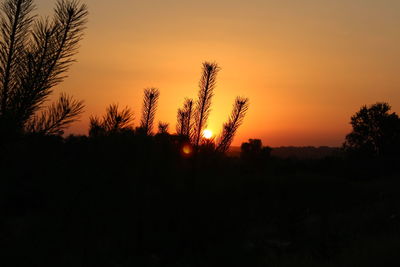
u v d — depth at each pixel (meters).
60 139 3.20
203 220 8.25
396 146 62.06
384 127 63.19
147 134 7.07
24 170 3.09
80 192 3.63
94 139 3.76
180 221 8.05
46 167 3.19
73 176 3.47
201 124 8.10
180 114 8.55
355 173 42.69
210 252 7.98
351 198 24.77
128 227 6.67
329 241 11.87
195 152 8.24
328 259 10.73
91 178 3.67
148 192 7.41
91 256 4.28
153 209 7.75
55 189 3.34
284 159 50.16
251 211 15.31
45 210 3.46
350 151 65.75
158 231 7.75
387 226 14.95
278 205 20.12
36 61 3.04
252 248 9.94
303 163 46.34
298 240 14.03
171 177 7.97
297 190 24.03
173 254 7.77
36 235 3.44
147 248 7.61
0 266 3.18
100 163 3.76
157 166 7.27
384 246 10.20
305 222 18.11
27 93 2.98
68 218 3.65
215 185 8.59
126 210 5.05
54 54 3.10
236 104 8.05
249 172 24.45
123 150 4.12
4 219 3.18
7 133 2.88
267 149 34.78
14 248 3.27
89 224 4.00
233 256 8.16
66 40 3.13
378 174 42.38
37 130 2.96
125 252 7.13
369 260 9.56
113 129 3.78
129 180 4.56
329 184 27.28
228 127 8.10
